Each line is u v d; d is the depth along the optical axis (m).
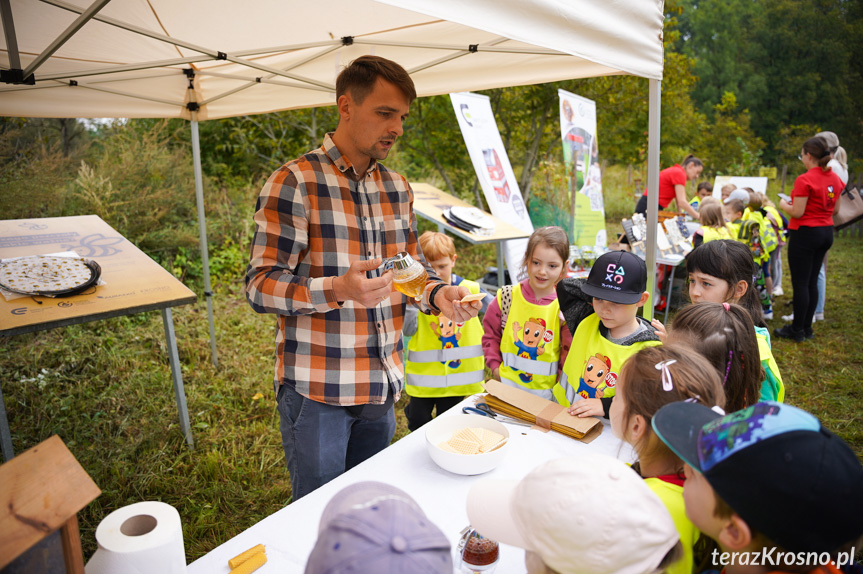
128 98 3.47
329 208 1.74
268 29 2.39
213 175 7.82
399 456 1.66
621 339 1.89
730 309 1.60
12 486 0.78
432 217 4.96
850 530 0.71
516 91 8.41
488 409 1.96
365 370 1.82
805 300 5.02
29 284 2.65
